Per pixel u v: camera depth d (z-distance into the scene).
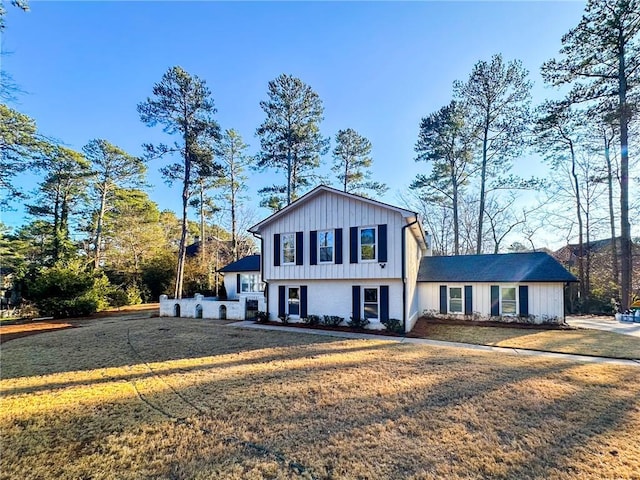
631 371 6.94
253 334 11.77
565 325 13.45
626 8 15.14
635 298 18.94
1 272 23.81
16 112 16.56
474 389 5.78
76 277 18.83
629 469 3.39
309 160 24.59
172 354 8.77
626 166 16.75
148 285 28.83
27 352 9.22
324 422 4.56
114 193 30.30
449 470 3.42
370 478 3.30
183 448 3.94
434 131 24.50
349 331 12.42
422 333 12.02
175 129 21.58
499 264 15.77
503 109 21.62
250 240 33.69
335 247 13.52
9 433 4.36
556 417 4.64
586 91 17.14
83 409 5.14
